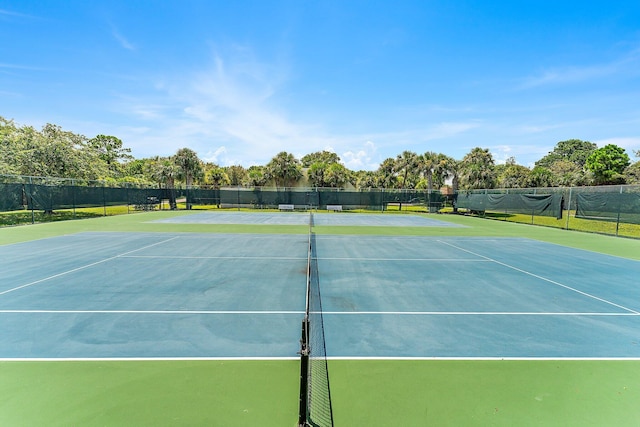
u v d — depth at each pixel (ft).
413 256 31.27
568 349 12.85
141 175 189.37
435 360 11.81
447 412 8.92
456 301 18.39
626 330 14.76
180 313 16.02
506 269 26.32
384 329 14.48
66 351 12.11
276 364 11.39
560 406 9.30
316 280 22.41
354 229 54.19
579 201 54.85
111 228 51.96
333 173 119.55
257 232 48.34
